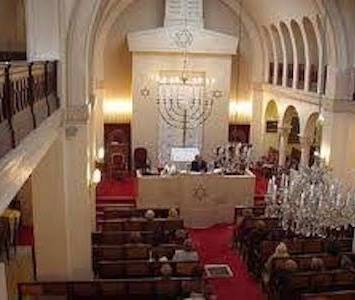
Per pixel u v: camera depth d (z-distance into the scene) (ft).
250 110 73.05
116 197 58.95
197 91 68.13
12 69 17.01
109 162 67.21
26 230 46.93
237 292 38.96
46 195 32.55
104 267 36.83
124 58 69.21
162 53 66.08
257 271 40.16
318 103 52.42
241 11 69.41
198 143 69.77
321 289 35.27
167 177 53.31
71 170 34.96
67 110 33.81
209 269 42.93
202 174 53.26
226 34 67.92
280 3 56.75
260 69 71.61
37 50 29.48
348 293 32.58
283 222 37.65
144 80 66.69
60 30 29.89
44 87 25.55
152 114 67.87
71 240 36.01
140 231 44.60
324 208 32.96
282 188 41.42
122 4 65.46
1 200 14.32
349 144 49.44
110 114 70.23
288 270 35.88
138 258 39.60
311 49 55.21
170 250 39.78
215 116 68.80
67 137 34.30
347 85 48.08
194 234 51.70
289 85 62.90
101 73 65.00
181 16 65.46
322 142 51.24
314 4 48.39
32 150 19.97
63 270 33.91
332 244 40.98
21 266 38.22
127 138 70.90
